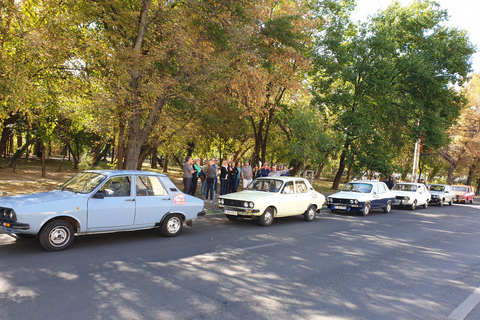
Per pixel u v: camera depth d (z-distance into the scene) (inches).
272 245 308.8
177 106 604.1
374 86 886.4
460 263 280.8
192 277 209.2
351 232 400.8
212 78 500.1
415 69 925.2
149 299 171.8
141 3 496.7
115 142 884.0
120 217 281.4
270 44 576.7
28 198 256.7
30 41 353.1
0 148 979.9
